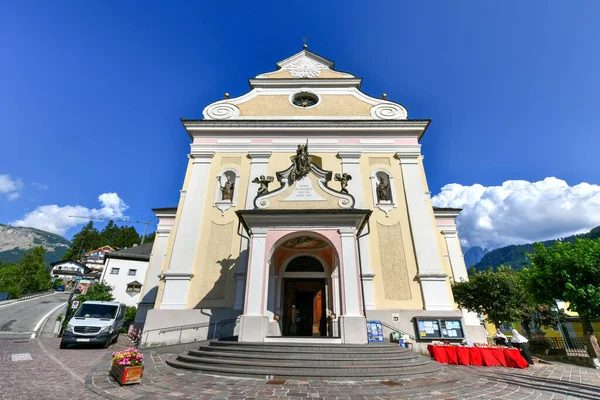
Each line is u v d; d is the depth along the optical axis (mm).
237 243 14727
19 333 17703
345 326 9898
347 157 16922
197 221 15344
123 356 7164
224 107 19078
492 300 12656
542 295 13727
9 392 5820
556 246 14109
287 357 8594
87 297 23797
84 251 81750
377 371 8141
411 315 13109
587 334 12336
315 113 18781
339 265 10836
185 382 7219
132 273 34469
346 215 11430
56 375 7465
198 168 16719
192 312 13320
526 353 11180
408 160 16688
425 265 14148
